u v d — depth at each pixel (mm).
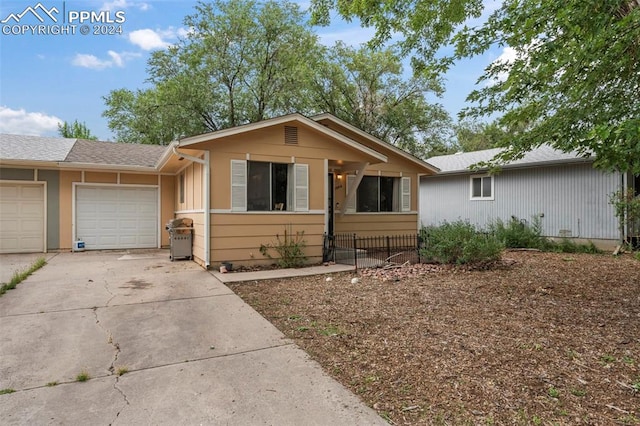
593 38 4273
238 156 8148
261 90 21219
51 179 11250
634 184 11219
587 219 11703
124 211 12211
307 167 8867
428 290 6129
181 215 11250
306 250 8797
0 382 2943
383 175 11891
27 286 6301
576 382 2924
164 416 2477
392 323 4438
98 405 2611
